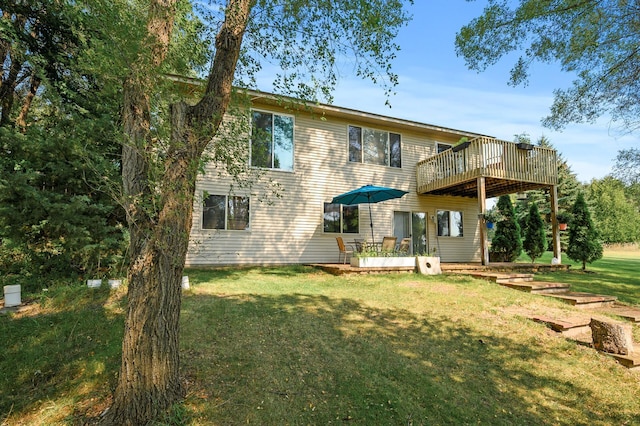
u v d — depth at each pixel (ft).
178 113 10.14
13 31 23.49
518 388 11.65
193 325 14.57
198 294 19.69
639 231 99.14
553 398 11.25
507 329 16.46
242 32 11.27
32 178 19.76
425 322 16.92
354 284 25.34
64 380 11.61
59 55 24.02
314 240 37.68
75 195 21.68
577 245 38.14
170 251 9.71
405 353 13.46
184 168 9.87
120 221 24.85
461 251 46.88
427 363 12.80
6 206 19.80
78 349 13.43
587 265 46.70
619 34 29.35
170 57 12.17
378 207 42.06
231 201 33.86
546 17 29.50
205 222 32.55
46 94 23.45
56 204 20.02
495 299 21.17
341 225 39.37
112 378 11.13
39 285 21.40
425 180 43.45
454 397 10.82
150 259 9.53
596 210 101.81
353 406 10.03
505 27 30.73
